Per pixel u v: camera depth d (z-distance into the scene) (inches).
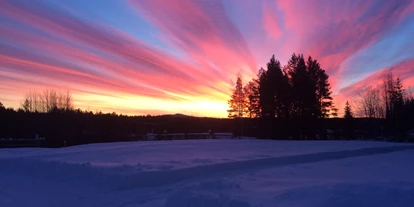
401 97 2449.6
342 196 262.8
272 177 441.4
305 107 1930.4
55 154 671.8
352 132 2303.2
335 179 414.3
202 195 308.3
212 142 1078.4
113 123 2074.3
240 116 2175.2
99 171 463.2
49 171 499.5
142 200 372.8
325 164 585.9
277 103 1943.9
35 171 509.4
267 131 1941.4
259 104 1977.1
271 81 1919.3
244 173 500.7
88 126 1953.7
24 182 460.4
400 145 1067.3
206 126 2402.8
